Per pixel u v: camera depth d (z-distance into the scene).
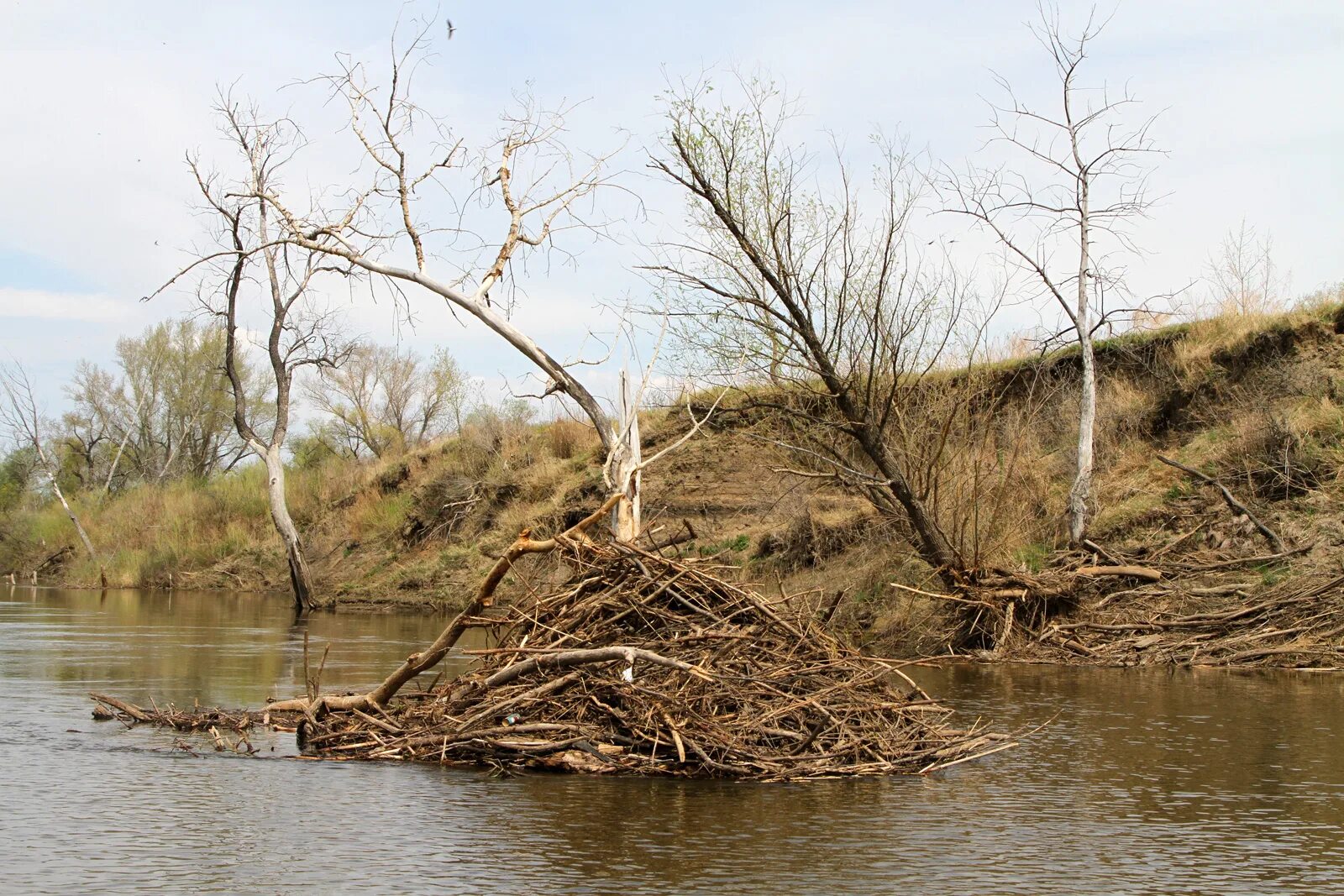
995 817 7.02
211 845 6.33
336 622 23.28
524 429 33.25
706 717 8.33
